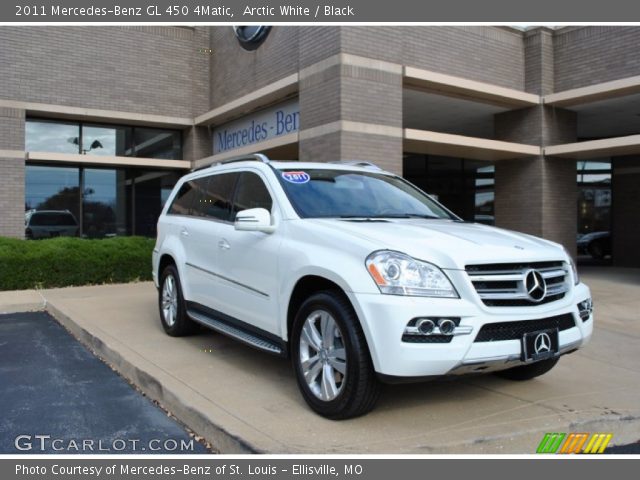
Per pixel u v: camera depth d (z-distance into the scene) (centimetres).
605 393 482
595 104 1309
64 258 1101
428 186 1556
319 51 1070
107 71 1461
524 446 382
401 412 420
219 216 573
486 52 1267
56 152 1450
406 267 372
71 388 518
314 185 507
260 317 476
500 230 483
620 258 1641
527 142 1334
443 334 364
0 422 433
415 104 1305
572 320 424
